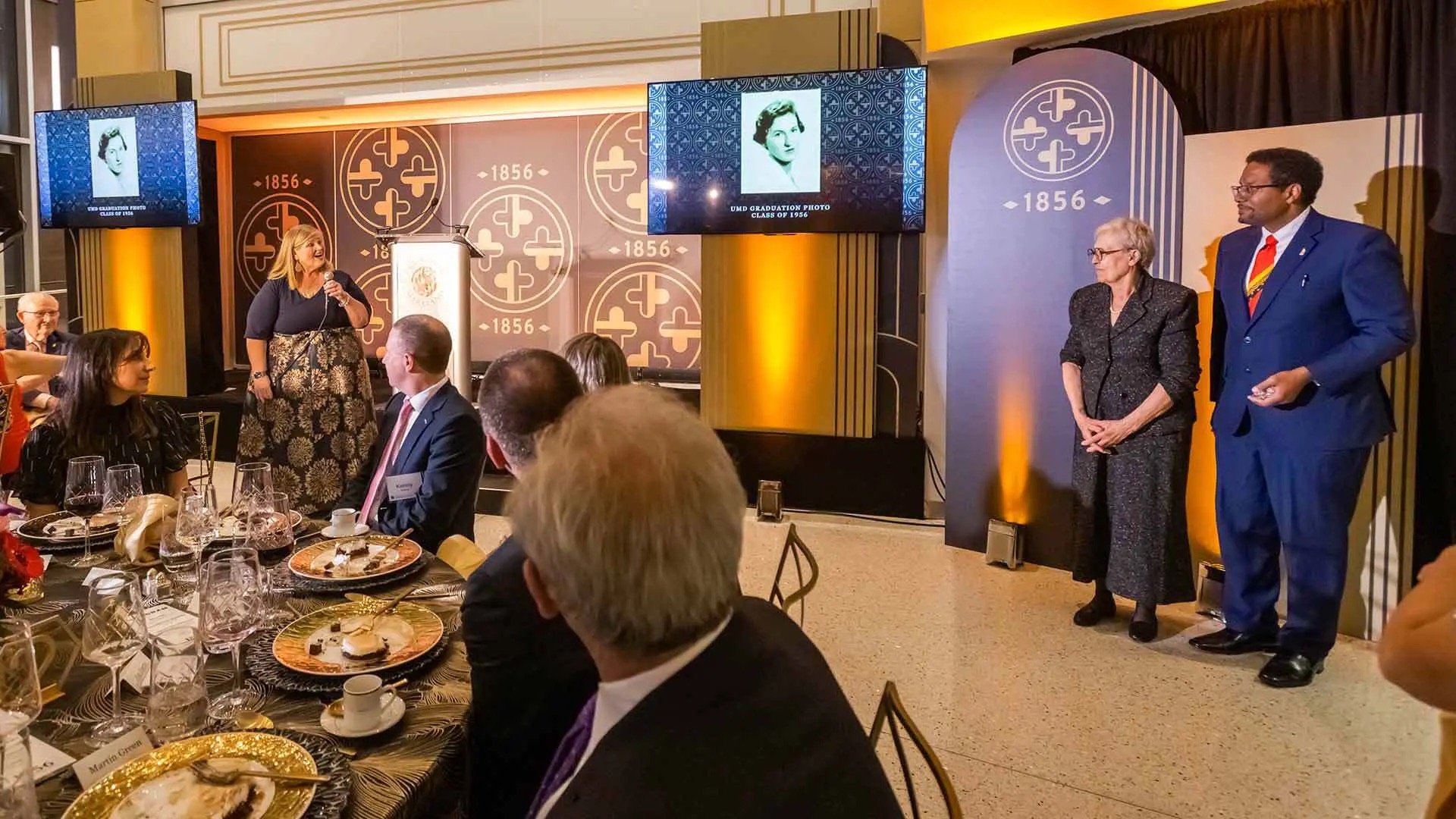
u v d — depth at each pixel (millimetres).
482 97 5250
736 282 4586
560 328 5590
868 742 795
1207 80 3184
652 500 707
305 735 1101
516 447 1510
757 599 994
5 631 1238
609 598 706
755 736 703
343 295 3934
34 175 6262
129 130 5539
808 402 4562
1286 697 2605
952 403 3959
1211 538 3303
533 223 5582
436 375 2426
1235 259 2865
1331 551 2621
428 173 5750
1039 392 3691
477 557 1920
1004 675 2762
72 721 1186
